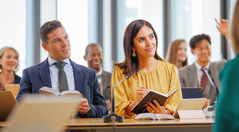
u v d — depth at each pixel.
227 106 1.17
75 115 2.58
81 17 6.08
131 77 2.78
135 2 6.53
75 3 6.04
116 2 6.43
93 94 2.85
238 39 1.26
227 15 6.58
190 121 2.12
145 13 6.54
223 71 1.28
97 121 2.18
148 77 2.79
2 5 5.56
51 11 5.83
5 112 2.34
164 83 2.81
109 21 6.40
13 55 4.27
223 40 6.55
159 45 6.60
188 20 6.61
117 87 2.76
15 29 5.62
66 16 5.96
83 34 6.07
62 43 2.72
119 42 6.43
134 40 2.76
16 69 4.34
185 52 4.89
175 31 6.64
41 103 1.17
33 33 5.73
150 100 2.40
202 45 4.20
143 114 2.28
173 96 2.77
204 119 2.35
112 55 6.38
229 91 1.19
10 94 2.24
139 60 2.83
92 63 4.68
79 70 2.79
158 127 2.07
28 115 1.18
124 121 2.18
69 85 2.71
